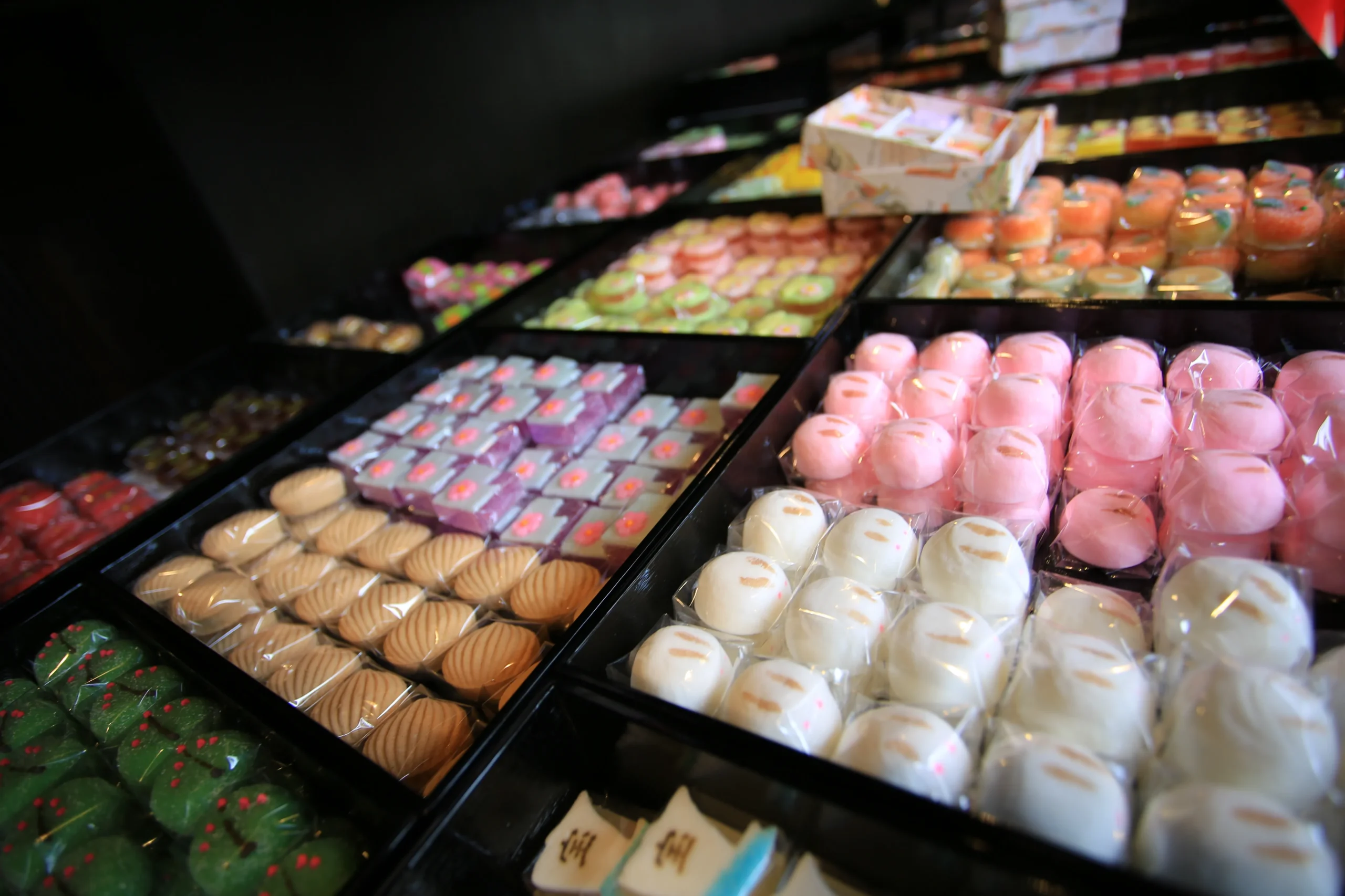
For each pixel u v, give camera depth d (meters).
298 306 2.65
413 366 1.81
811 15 5.31
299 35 2.47
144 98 2.15
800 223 2.10
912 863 0.64
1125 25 2.81
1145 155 1.80
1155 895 0.52
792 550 1.02
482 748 0.76
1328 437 0.90
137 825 0.91
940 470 1.09
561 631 1.11
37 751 0.99
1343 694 0.67
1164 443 1.02
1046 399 1.11
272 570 1.38
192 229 2.41
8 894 0.83
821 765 0.67
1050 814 0.63
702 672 0.84
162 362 2.52
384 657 1.11
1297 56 2.20
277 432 1.61
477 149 3.15
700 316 1.85
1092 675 0.72
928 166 1.66
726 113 3.61
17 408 2.27
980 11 3.93
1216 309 1.18
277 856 0.81
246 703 0.94
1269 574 0.75
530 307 2.05
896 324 1.47
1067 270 1.54
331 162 2.64
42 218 2.18
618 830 0.83
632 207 2.86
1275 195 1.46
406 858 0.69
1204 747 0.64
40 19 1.94
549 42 3.38
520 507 1.44
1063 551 1.00
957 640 0.79
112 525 1.68
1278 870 0.54
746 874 0.68
